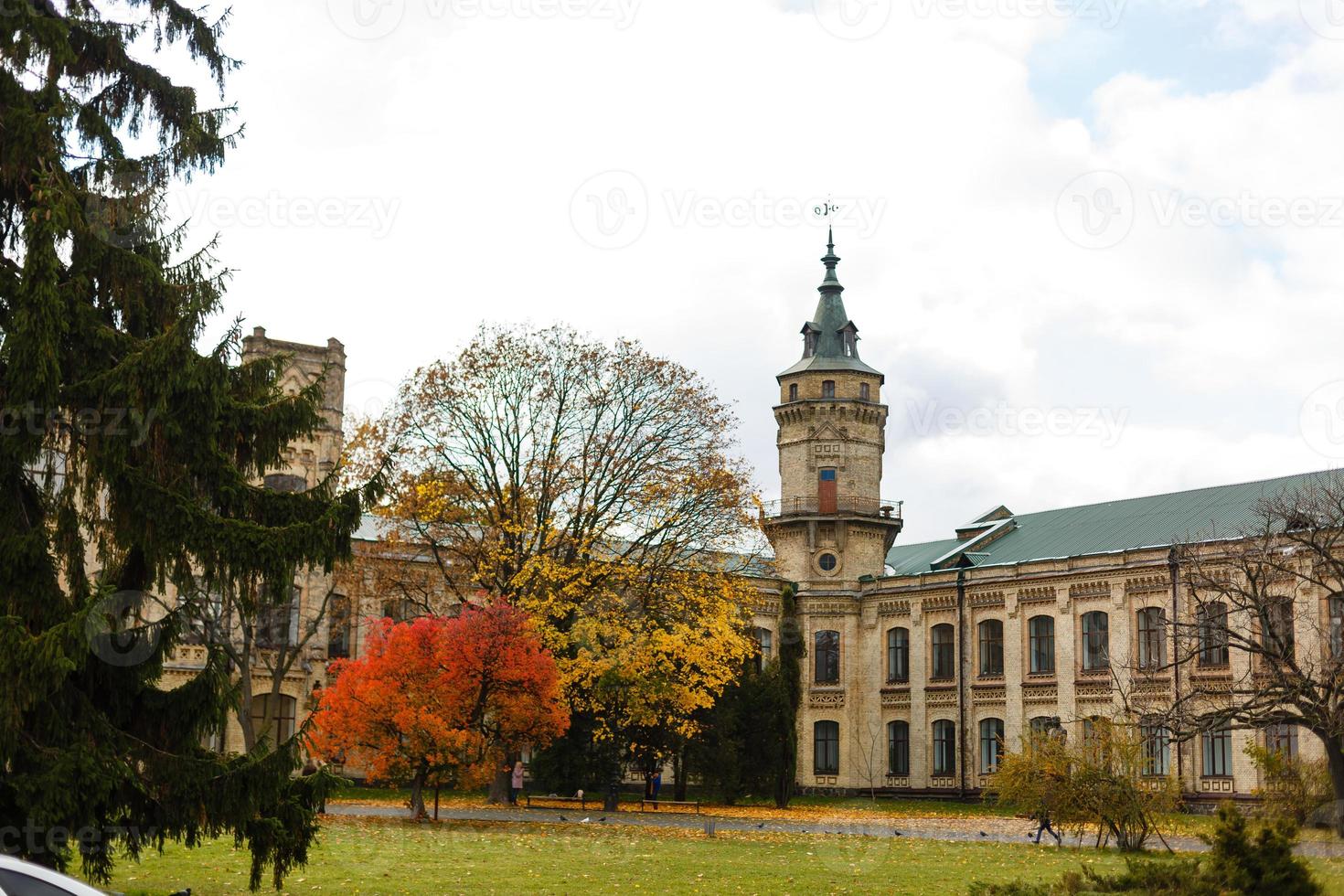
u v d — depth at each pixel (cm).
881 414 7762
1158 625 6028
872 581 7512
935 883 2555
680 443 5206
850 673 7488
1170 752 5834
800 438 7712
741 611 5362
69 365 1794
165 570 1884
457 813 4428
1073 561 6444
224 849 2869
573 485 5066
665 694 4700
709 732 5906
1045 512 7631
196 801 1828
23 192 1842
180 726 1903
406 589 5203
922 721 7119
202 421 1867
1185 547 4853
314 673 6094
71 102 1886
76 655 1638
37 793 1639
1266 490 6256
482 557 5019
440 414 5109
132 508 1806
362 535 6731
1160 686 5928
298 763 1891
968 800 6806
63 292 1775
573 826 3988
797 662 6888
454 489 5031
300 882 2300
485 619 4034
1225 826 1958
